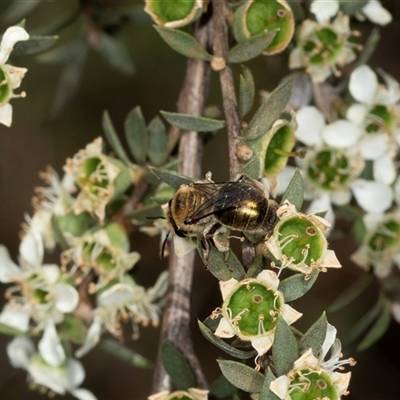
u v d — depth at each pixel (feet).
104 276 0.76
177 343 0.72
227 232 0.68
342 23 0.79
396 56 1.10
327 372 0.65
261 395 0.63
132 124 0.75
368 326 0.87
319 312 1.12
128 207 0.76
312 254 0.65
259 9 0.72
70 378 0.80
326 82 0.82
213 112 0.76
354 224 0.82
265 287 0.65
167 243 0.77
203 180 0.70
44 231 0.79
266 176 0.70
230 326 0.65
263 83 1.07
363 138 0.81
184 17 0.72
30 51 0.73
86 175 0.76
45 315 0.78
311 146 0.80
